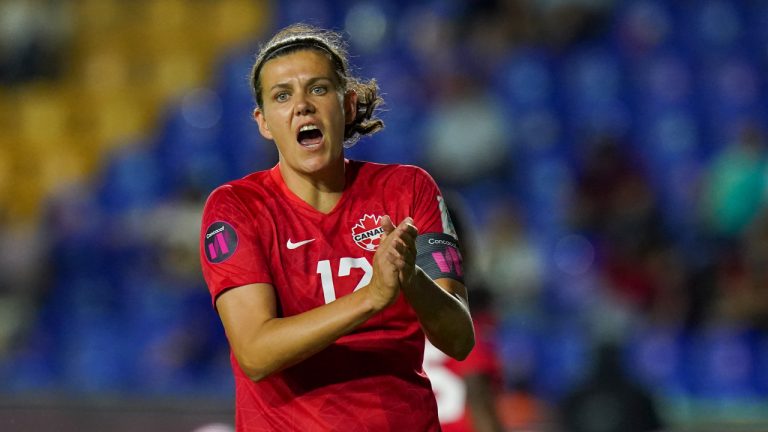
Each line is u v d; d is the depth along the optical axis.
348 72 9.88
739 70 37.28
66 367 30.39
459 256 9.60
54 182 37.75
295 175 9.45
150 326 30.33
